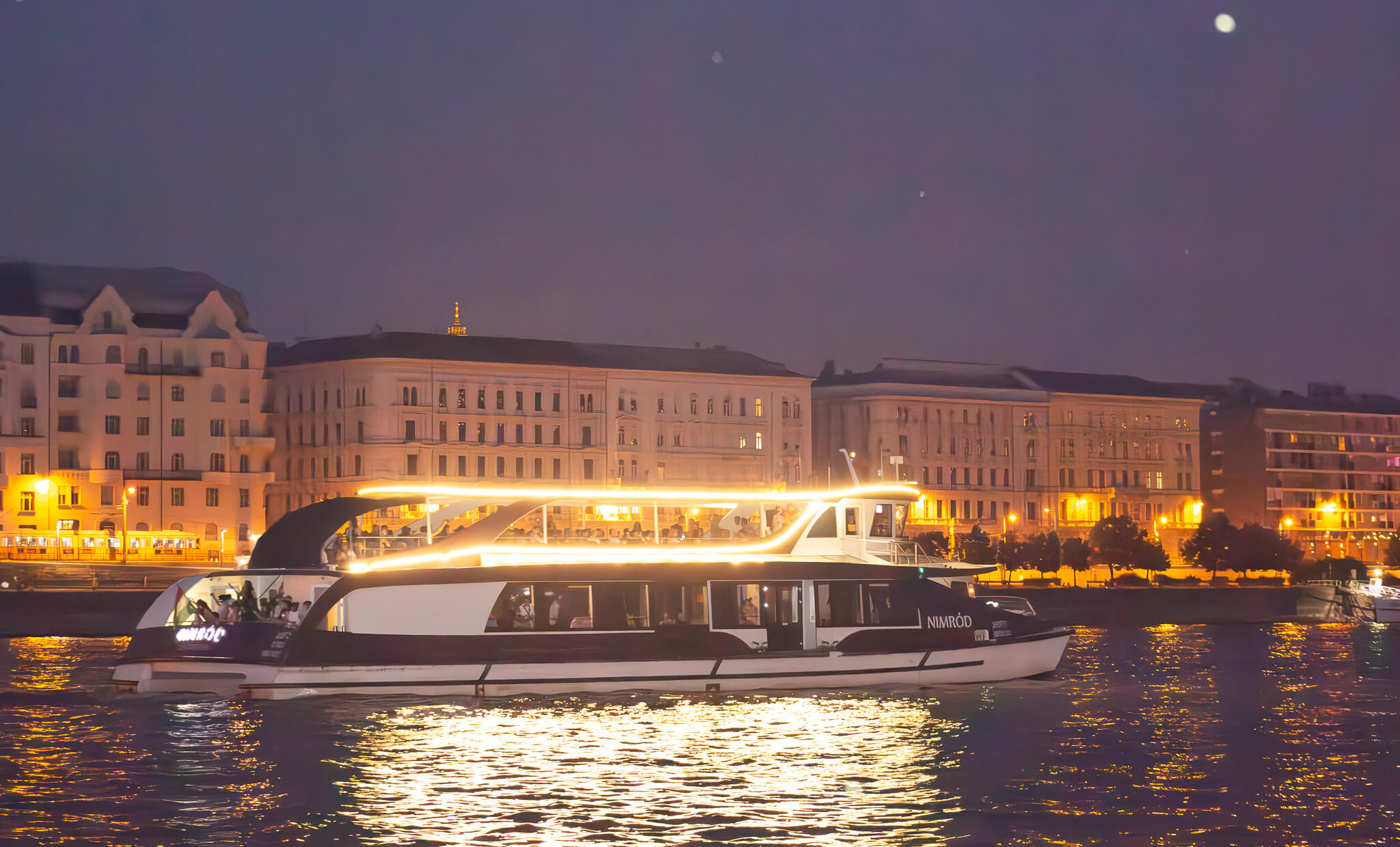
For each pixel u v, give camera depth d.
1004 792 38.00
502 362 148.62
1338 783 39.47
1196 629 103.69
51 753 40.75
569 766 39.88
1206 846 33.41
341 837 32.94
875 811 35.84
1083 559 142.12
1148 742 45.09
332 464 146.75
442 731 44.09
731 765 40.41
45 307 138.75
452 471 146.12
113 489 135.25
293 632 47.12
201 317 141.25
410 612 47.81
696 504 52.56
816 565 51.50
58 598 87.81
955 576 54.00
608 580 49.59
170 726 44.28
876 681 51.97
